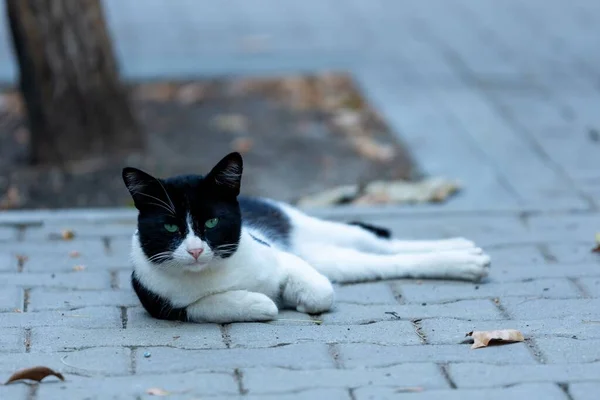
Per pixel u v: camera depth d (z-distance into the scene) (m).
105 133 10.12
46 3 9.54
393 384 4.71
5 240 7.40
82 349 5.18
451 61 13.52
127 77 12.77
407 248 6.87
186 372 4.85
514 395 4.58
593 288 6.22
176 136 10.94
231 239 5.46
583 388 4.64
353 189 9.15
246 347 5.19
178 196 5.34
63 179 9.52
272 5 17.11
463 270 6.36
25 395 4.57
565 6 16.80
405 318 5.70
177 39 14.76
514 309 5.86
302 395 4.58
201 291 5.55
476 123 11.02
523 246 7.25
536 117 11.20
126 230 7.65
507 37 14.80
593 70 13.05
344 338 5.34
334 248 6.58
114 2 17.28
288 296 5.83
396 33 15.06
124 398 4.54
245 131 11.11
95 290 6.29
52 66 9.70
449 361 5.00
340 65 13.30
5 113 11.69
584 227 7.72
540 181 9.19
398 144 10.52
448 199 8.82
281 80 12.77
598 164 9.65
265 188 9.38
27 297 6.14
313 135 10.98
